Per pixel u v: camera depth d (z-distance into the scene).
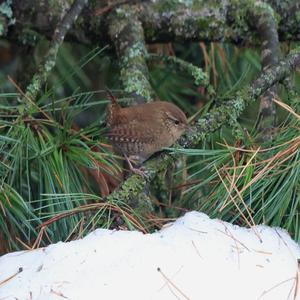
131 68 7.93
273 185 6.38
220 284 5.39
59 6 8.20
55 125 7.06
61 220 6.49
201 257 5.53
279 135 6.63
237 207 6.14
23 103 7.10
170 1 8.27
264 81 7.34
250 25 8.20
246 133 6.82
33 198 6.93
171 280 5.36
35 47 8.71
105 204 6.26
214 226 5.86
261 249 5.75
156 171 6.84
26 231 6.73
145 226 6.31
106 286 5.31
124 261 5.48
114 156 7.25
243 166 6.31
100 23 8.26
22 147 6.75
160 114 7.72
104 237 5.68
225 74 8.85
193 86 9.20
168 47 9.14
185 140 7.11
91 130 7.24
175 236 5.70
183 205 7.08
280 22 8.34
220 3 8.25
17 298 5.38
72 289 5.32
